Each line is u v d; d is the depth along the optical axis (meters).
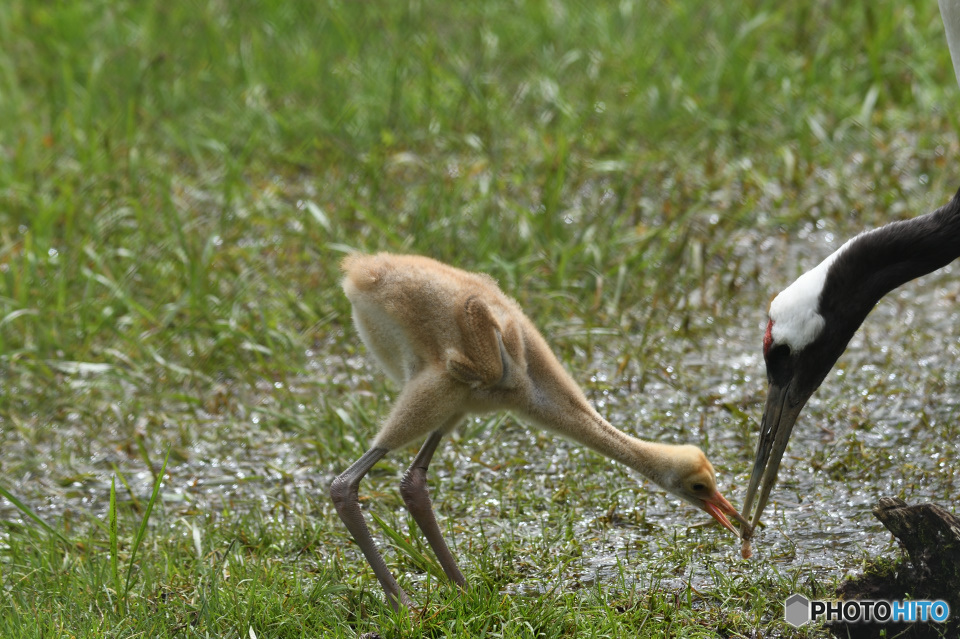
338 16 18.48
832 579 7.76
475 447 9.82
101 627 7.22
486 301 7.65
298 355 11.33
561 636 7.19
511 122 15.38
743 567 7.98
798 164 14.00
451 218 12.85
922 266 8.15
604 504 8.84
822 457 9.38
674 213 13.12
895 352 10.95
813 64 15.70
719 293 12.04
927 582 7.29
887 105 15.20
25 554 8.48
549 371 7.85
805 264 12.51
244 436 10.26
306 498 9.28
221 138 15.45
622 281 11.85
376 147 14.84
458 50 17.45
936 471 9.07
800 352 8.11
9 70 17.31
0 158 14.97
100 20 18.84
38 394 10.88
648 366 10.82
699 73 16.08
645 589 7.72
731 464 9.41
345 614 7.51
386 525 7.80
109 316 11.63
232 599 7.45
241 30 18.44
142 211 13.41
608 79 16.28
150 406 10.77
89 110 15.77
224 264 12.70
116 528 8.73
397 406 7.62
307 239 13.04
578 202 13.86
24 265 12.23
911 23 16.38
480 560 8.02
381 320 7.78
